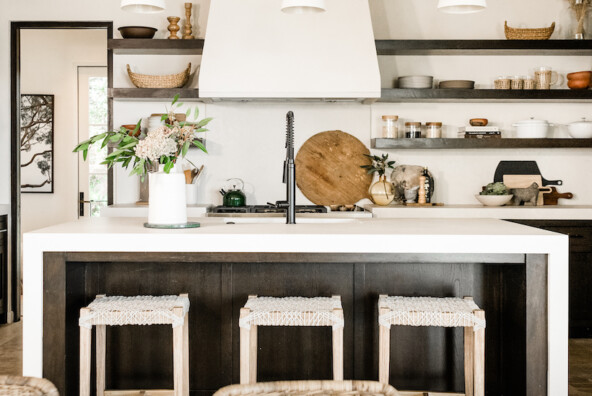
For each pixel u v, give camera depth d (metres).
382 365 2.67
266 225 3.22
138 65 5.36
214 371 3.15
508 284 3.04
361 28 4.79
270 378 3.16
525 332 2.82
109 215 4.82
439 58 5.39
